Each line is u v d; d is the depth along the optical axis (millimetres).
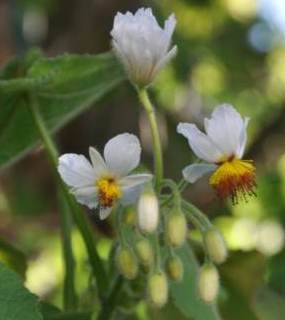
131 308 495
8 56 1053
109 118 1021
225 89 1742
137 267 446
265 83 1751
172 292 508
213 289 437
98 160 428
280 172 1273
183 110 1339
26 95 535
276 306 682
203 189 919
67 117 573
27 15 1250
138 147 427
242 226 1360
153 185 439
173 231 427
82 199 434
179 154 985
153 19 436
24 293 429
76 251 878
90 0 1108
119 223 449
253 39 1692
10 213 1171
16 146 569
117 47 439
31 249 1270
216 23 1638
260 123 1747
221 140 426
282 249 715
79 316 482
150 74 439
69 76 551
